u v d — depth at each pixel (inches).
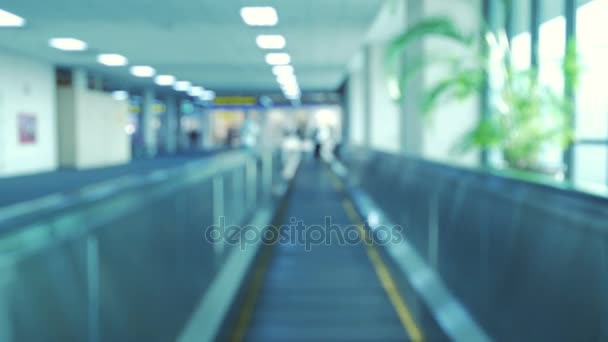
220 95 1526.8
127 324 113.3
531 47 316.2
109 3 410.9
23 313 70.7
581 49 266.7
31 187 576.4
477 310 166.1
